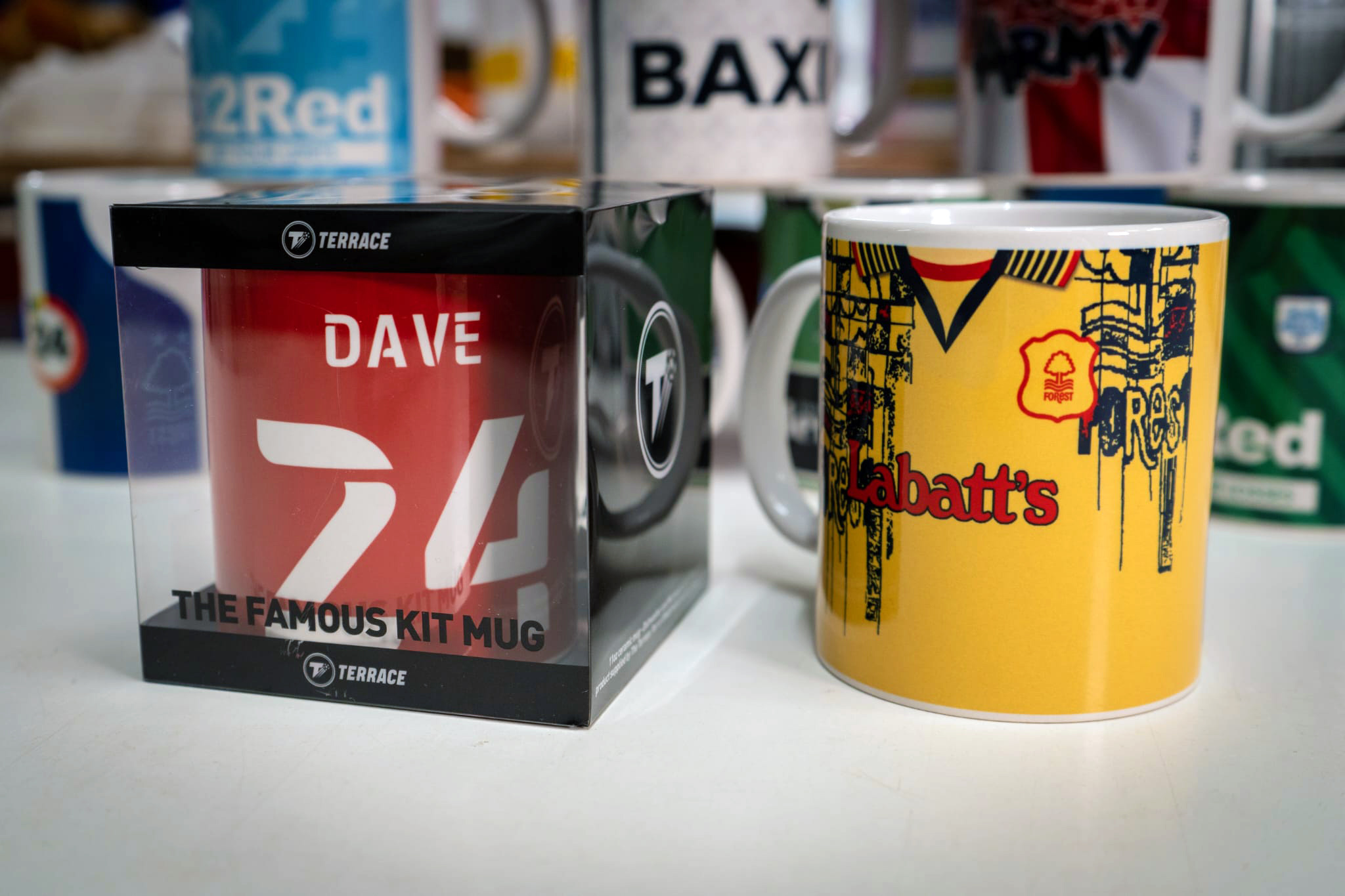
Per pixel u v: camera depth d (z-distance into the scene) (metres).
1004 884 0.29
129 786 0.33
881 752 0.35
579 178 0.50
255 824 0.31
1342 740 0.36
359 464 0.36
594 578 0.36
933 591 0.36
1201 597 0.39
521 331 0.35
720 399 0.62
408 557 0.37
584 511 0.35
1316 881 0.29
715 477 0.65
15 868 0.29
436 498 0.36
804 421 0.60
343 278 0.35
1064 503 0.35
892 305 0.36
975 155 0.62
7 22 0.92
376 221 0.35
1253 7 0.73
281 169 0.60
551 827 0.31
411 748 0.35
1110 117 0.58
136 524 0.39
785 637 0.44
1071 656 0.36
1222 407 0.54
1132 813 0.32
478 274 0.35
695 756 0.35
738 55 0.58
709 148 0.59
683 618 0.45
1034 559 0.35
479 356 0.35
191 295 0.37
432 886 0.29
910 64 0.74
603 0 0.59
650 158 0.59
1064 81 0.58
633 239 0.38
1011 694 0.36
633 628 0.40
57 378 0.63
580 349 0.34
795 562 0.52
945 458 0.36
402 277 0.35
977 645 0.36
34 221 0.62
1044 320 0.34
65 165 0.93
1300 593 0.48
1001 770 0.34
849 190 0.58
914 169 0.81
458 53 0.96
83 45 0.92
